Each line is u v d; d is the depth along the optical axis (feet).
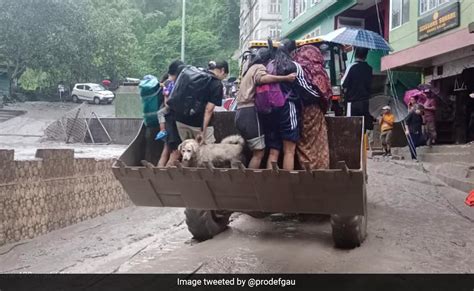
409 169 44.83
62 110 123.85
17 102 133.59
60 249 28.27
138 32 215.10
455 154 43.52
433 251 20.65
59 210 34.32
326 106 19.04
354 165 19.77
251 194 16.70
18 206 30.40
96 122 84.74
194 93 18.13
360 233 20.13
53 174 33.81
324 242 21.63
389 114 54.60
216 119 21.44
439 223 25.68
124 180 17.93
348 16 80.28
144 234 30.91
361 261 18.70
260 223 25.89
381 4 73.51
